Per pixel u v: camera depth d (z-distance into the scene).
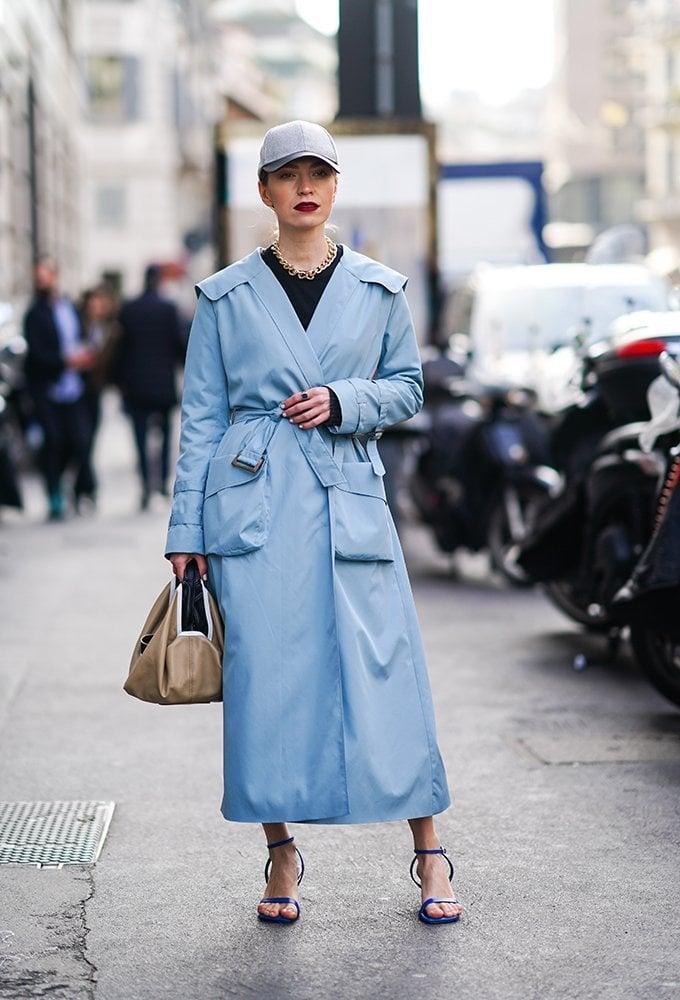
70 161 42.53
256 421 5.27
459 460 13.21
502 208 28.28
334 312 5.29
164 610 5.32
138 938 5.28
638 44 104.62
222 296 5.30
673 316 9.47
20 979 4.92
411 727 5.23
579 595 10.14
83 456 18.53
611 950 5.11
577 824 6.51
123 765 7.52
